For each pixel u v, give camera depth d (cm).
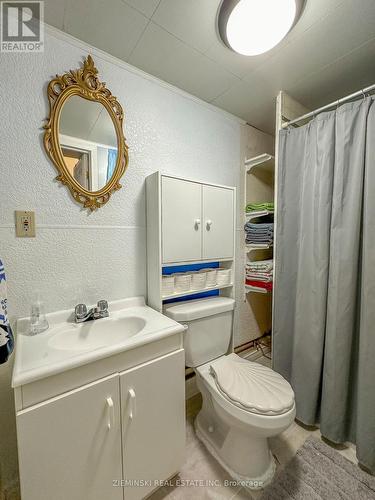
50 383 69
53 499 70
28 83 96
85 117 110
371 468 104
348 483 100
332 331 119
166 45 109
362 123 108
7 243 95
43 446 67
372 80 135
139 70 125
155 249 123
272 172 211
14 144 94
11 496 95
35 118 98
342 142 114
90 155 112
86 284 115
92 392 76
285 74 130
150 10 91
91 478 77
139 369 87
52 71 100
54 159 102
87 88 108
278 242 148
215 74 130
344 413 117
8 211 94
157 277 123
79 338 102
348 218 113
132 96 124
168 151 140
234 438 107
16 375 64
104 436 79
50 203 103
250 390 103
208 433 123
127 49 111
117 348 80
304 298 133
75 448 73
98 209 117
